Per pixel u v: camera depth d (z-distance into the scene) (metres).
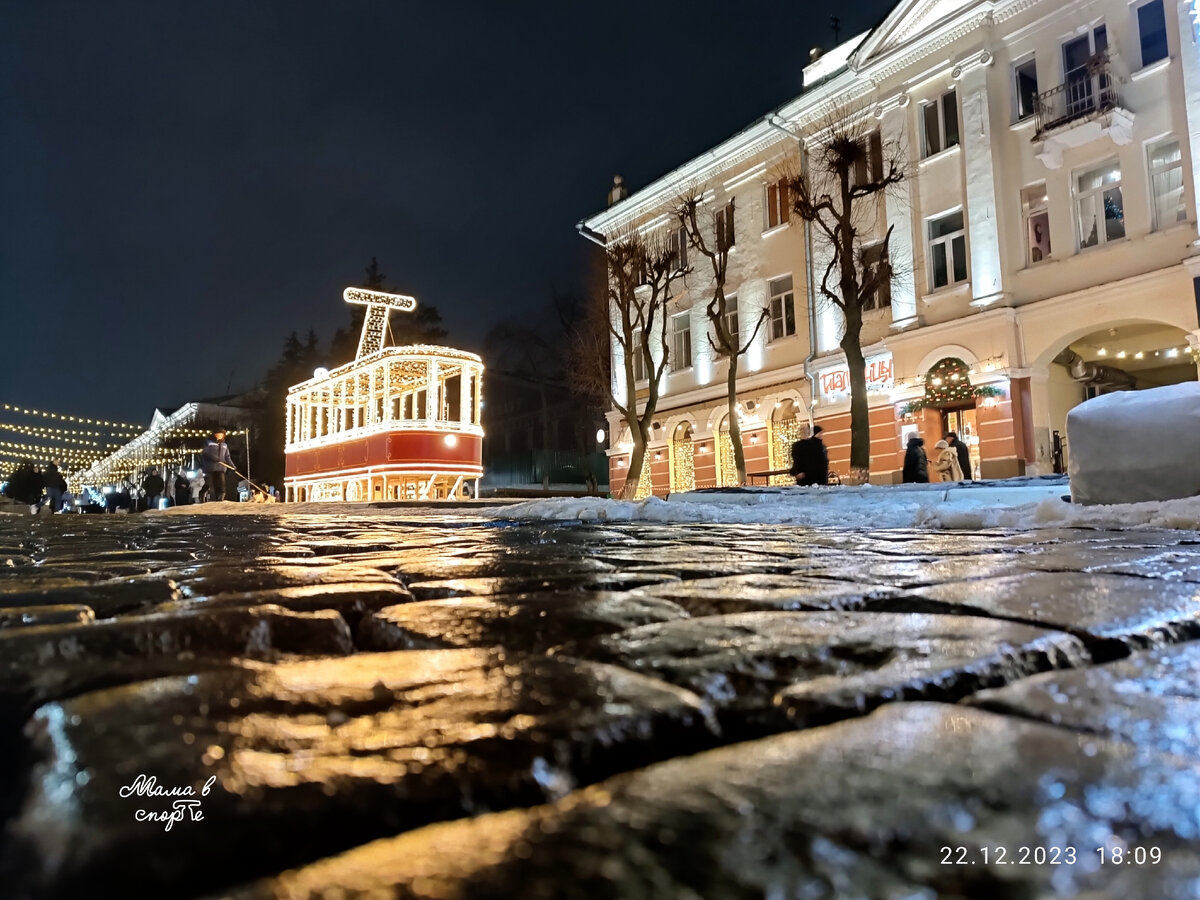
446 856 0.65
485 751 0.88
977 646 1.43
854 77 20.78
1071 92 16.72
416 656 1.39
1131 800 0.73
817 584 2.42
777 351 23.59
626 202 28.41
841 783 0.79
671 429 27.14
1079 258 16.61
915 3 19.11
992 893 0.57
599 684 1.18
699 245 21.11
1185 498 5.03
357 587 2.43
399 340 49.12
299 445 25.88
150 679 1.21
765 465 23.52
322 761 0.85
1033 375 17.14
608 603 2.07
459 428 20.34
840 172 17.05
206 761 0.84
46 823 0.70
